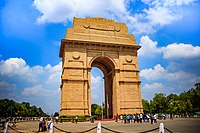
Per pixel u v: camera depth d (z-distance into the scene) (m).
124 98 73.38
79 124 54.84
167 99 155.38
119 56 77.44
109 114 82.81
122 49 78.50
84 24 77.31
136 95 74.81
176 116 121.06
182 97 150.12
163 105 150.75
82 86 70.25
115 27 80.69
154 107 152.00
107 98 85.50
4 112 156.38
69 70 70.75
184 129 31.06
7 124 30.95
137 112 72.75
